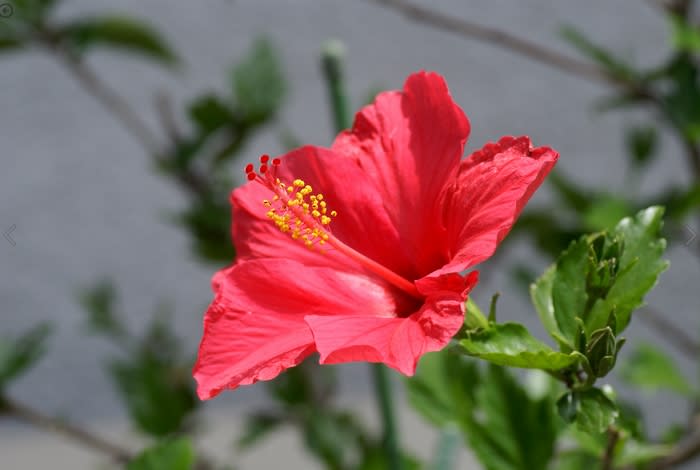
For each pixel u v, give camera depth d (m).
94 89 1.14
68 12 2.03
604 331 0.74
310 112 2.12
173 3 2.08
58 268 2.20
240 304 0.76
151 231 2.20
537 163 0.74
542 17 2.06
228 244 1.07
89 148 2.17
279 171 0.79
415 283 0.75
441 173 0.77
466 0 2.08
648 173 2.06
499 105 2.11
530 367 0.75
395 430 0.87
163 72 2.09
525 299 1.17
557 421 0.83
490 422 0.83
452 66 2.10
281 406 1.12
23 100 2.14
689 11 1.01
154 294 2.20
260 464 1.94
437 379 0.86
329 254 0.79
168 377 1.09
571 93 2.09
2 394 1.01
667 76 1.01
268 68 1.09
